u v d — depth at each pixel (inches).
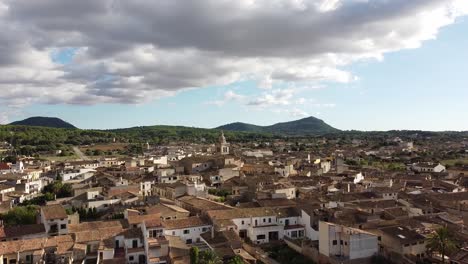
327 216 5270.7
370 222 4982.8
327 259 4399.6
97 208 6688.0
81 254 4286.4
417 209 5836.6
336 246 4416.8
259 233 5191.9
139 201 6815.9
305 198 6525.6
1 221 5374.0
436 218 5472.4
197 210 5816.9
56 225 4987.7
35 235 4830.2
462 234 4670.3
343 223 4867.1
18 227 4894.2
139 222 5098.4
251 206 6082.7
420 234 4554.6
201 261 4025.6
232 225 5064.0
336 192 6983.3
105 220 5767.7
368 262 4350.4
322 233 4517.7
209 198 7042.3
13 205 7219.5
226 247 4534.9
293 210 5654.5
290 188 7214.6
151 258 4298.7
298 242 5004.9
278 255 4778.5
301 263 4552.2
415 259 4266.7
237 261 4023.1
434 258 4288.9
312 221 5300.2
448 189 7628.0
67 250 4224.9
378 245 4512.8
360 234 4343.0
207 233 4970.5
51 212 5108.3
